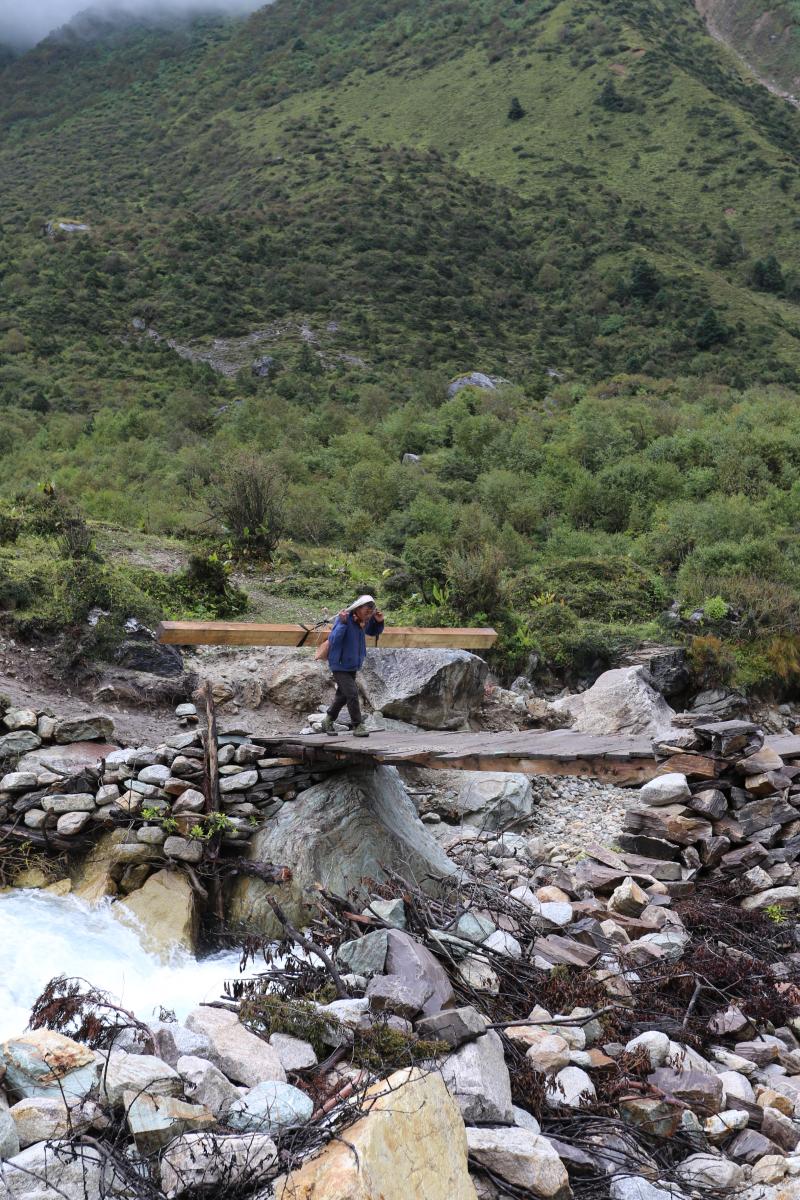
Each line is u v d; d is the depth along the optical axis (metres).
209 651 10.86
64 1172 3.64
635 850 8.45
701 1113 5.16
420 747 7.59
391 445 32.53
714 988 6.33
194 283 75.19
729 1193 4.53
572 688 12.62
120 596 10.10
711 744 8.42
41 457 36.84
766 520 19.42
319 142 116.94
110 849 7.18
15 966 5.94
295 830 7.38
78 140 146.12
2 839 7.12
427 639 8.34
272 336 67.19
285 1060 4.77
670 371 62.31
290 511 20.16
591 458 26.58
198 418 43.75
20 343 64.88
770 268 80.88
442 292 75.12
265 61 162.38
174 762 7.48
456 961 6.01
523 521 20.89
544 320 73.69
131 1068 4.19
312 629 8.17
